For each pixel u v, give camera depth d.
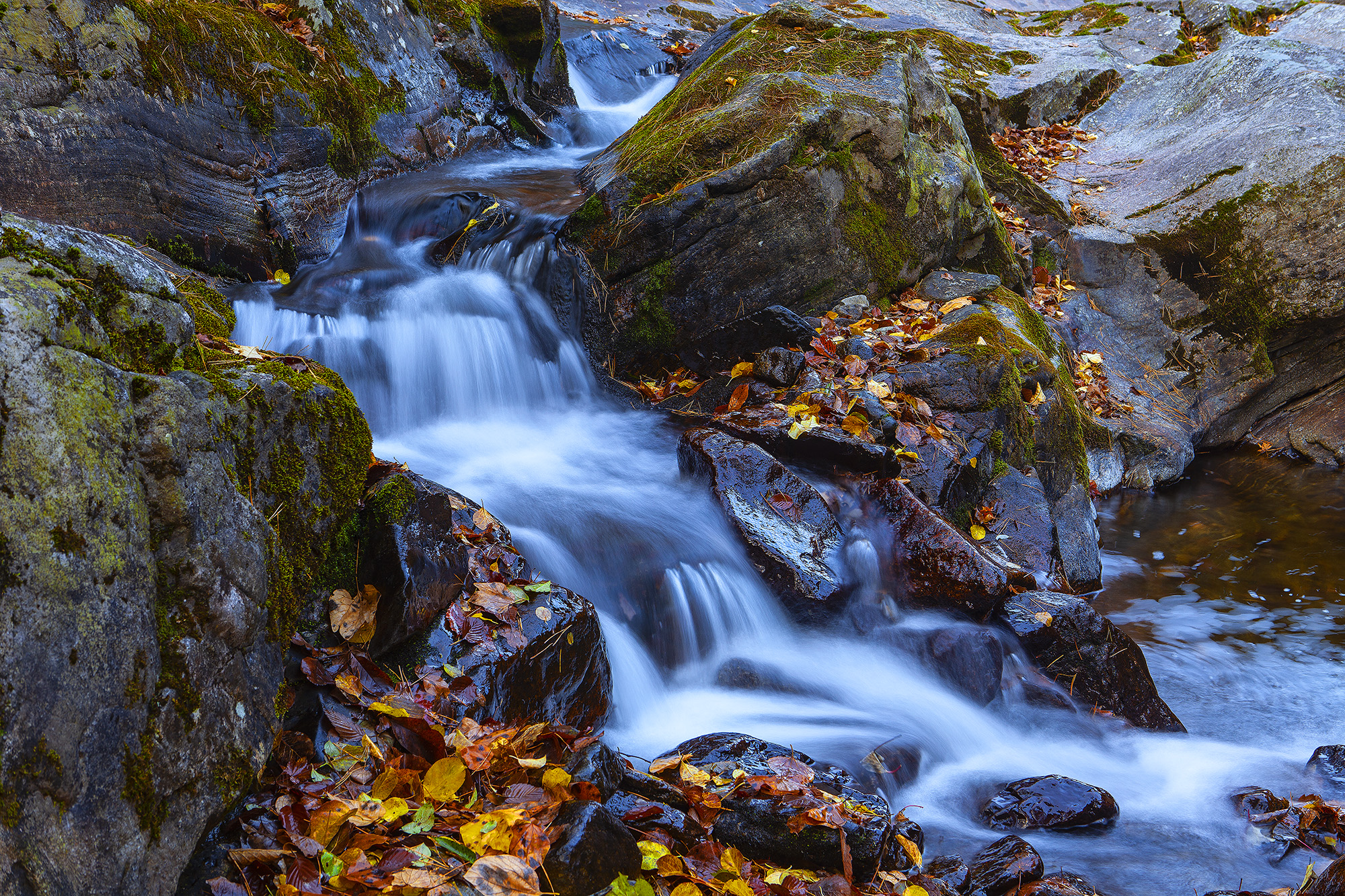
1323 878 2.91
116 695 1.88
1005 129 9.64
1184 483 7.11
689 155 5.82
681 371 5.82
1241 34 11.29
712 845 2.66
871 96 6.30
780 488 4.64
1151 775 3.93
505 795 2.60
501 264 5.90
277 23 6.16
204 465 2.23
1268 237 7.55
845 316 6.02
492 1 8.23
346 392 3.23
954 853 3.26
